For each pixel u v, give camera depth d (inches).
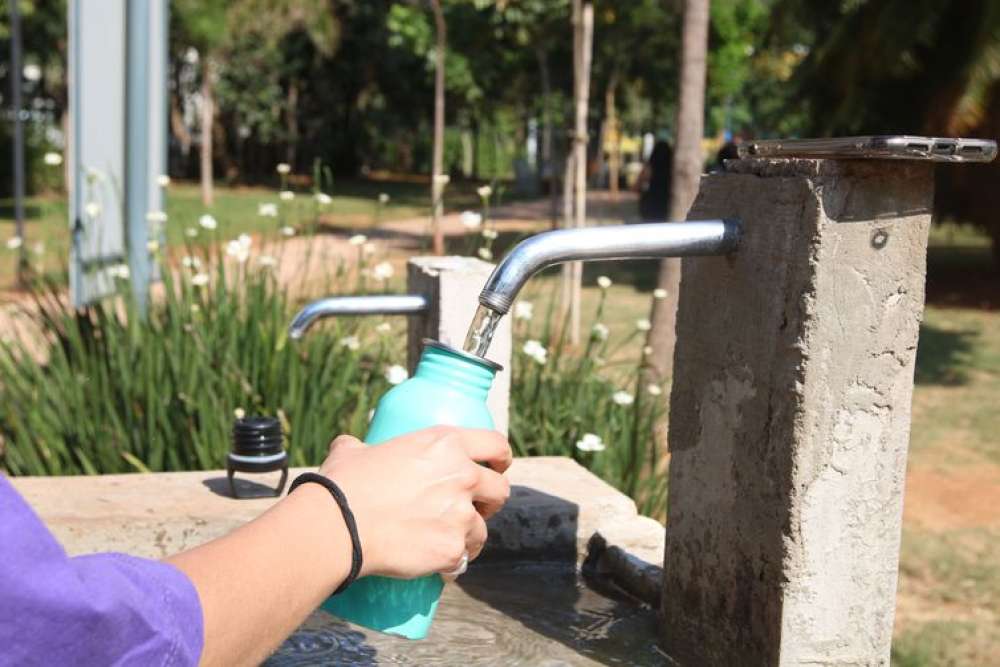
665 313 211.5
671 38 674.2
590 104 867.4
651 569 89.9
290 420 143.9
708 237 65.9
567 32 500.7
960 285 516.1
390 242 608.1
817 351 62.6
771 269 64.7
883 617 67.2
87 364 151.1
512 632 81.4
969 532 189.3
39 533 23.9
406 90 1296.8
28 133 936.3
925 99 446.3
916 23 420.2
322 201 174.6
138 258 205.0
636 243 62.7
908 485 216.7
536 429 149.2
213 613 27.1
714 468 71.2
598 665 75.7
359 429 141.5
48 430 143.6
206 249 172.1
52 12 911.7
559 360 176.1
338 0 1203.9
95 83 202.4
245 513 97.7
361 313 102.4
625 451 146.5
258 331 152.6
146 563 27.0
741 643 68.9
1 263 443.5
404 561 31.3
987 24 415.8
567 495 103.1
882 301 63.6
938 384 315.3
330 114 1390.3
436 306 104.7
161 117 220.1
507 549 98.9
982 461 234.1
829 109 485.4
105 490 103.3
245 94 1198.9
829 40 459.2
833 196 61.4
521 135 1149.1
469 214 155.0
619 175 1370.6
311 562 29.8
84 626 23.8
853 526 65.5
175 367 144.9
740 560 68.7
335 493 31.3
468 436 34.4
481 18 551.2
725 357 69.5
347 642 77.7
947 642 141.3
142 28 207.5
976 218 508.4
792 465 63.7
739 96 1208.8
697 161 211.8
